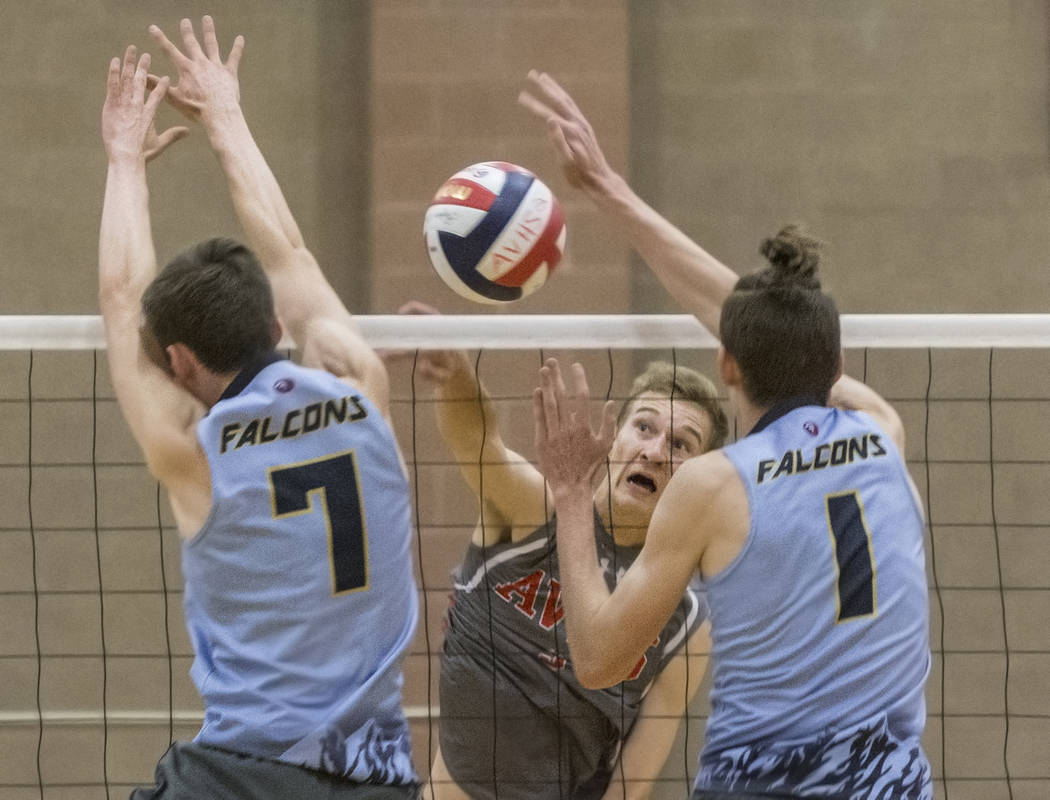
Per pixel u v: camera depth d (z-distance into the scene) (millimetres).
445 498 19391
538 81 9445
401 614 7234
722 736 6840
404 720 7293
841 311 21891
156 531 20906
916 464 21094
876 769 6594
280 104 21969
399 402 19375
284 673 6797
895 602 6871
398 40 21734
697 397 10891
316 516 6961
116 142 8344
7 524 20891
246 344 7152
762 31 22172
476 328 9398
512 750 11031
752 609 6777
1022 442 21031
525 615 10914
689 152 22078
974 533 20969
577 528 7422
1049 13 22062
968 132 22016
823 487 6918
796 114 22125
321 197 21828
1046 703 20641
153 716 20188
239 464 6934
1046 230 21891
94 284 21766
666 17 22141
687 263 8953
